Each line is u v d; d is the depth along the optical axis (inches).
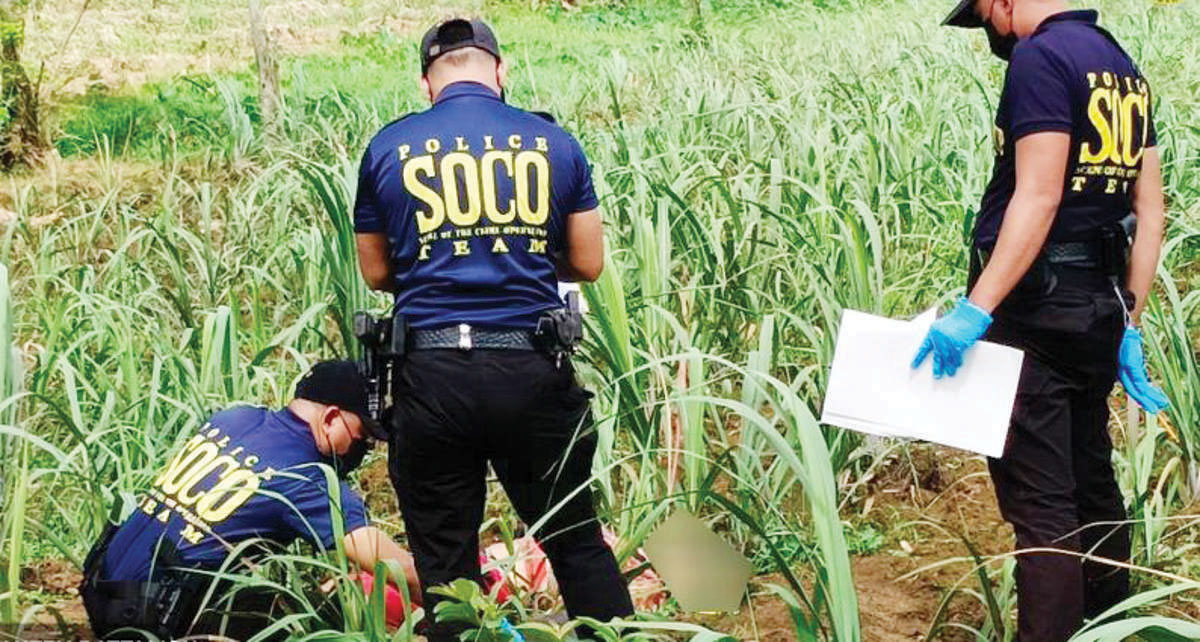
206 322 181.5
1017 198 131.6
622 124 314.3
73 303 215.8
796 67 428.5
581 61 513.7
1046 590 135.9
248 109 450.9
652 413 172.1
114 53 522.6
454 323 135.9
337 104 402.0
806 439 124.9
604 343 179.0
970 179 262.5
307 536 149.3
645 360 189.9
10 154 401.7
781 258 227.1
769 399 134.7
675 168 258.4
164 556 145.3
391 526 192.4
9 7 438.3
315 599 151.8
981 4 141.8
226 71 522.9
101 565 148.8
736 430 208.4
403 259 138.9
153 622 143.7
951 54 384.8
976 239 140.0
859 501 194.4
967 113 320.2
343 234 197.3
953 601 166.9
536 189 137.8
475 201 136.4
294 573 145.0
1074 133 133.1
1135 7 521.3
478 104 139.9
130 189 367.9
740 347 212.4
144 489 171.0
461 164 136.9
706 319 209.3
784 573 130.7
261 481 148.2
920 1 561.0
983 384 133.8
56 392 208.5
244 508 147.3
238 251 272.1
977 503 193.3
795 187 250.1
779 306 207.8
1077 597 136.4
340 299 197.2
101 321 203.9
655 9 656.4
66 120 442.0
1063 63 132.0
